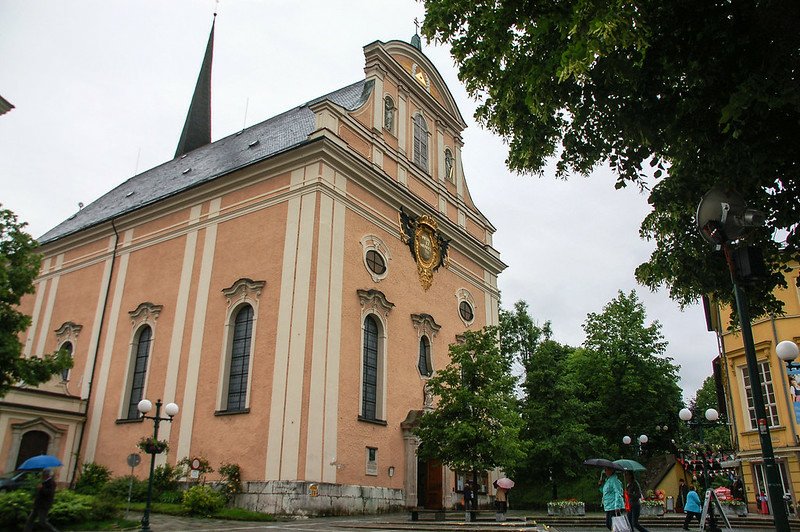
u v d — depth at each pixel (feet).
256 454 71.92
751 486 85.35
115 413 90.58
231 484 70.59
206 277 86.63
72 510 55.83
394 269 90.53
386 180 90.58
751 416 85.51
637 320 130.93
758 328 84.64
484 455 66.49
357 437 76.13
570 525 64.39
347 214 83.10
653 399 125.18
